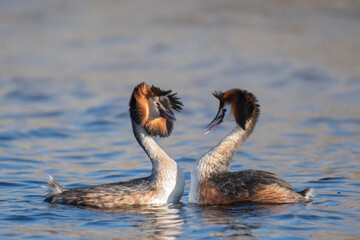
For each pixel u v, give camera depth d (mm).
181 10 43875
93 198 9867
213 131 18375
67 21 42375
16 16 43781
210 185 10008
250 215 8977
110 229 8500
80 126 18953
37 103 22703
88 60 32625
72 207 9805
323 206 9469
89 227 8609
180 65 30938
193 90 25266
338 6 43312
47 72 29641
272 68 29656
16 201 10219
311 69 29281
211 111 21391
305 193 9820
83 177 12586
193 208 9727
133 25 40375
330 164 13789
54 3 47156
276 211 9156
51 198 10141
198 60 31891
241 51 33406
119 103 22516
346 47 33719
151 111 10750
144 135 10781
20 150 15586
